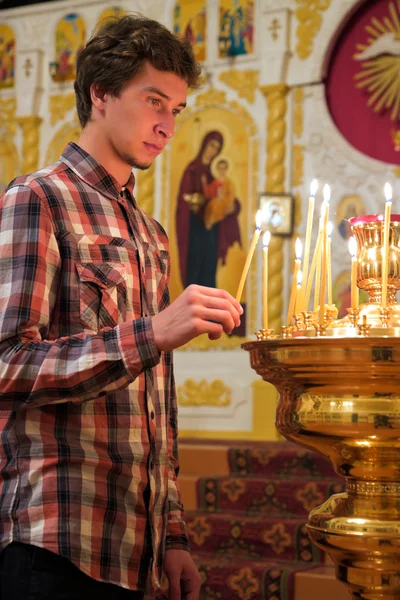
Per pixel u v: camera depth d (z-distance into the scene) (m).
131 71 1.69
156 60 1.70
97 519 1.58
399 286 1.50
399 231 1.49
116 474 1.62
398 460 1.33
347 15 7.04
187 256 7.40
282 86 7.14
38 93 8.11
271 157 7.13
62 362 1.45
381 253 1.47
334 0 7.09
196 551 4.68
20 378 1.46
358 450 1.32
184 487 5.19
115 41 1.72
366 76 7.03
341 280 6.88
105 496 1.59
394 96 6.93
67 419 1.59
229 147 7.36
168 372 1.90
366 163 6.90
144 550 1.64
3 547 1.54
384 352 1.23
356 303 1.43
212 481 5.12
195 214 7.41
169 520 1.89
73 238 1.64
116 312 1.66
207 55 7.51
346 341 1.24
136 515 1.63
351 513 1.34
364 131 7.01
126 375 1.44
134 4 7.86
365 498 1.35
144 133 1.73
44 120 8.10
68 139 7.99
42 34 8.18
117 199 1.77
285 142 7.15
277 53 7.16
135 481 1.64
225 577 4.12
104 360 1.42
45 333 1.59
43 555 1.52
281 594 3.96
